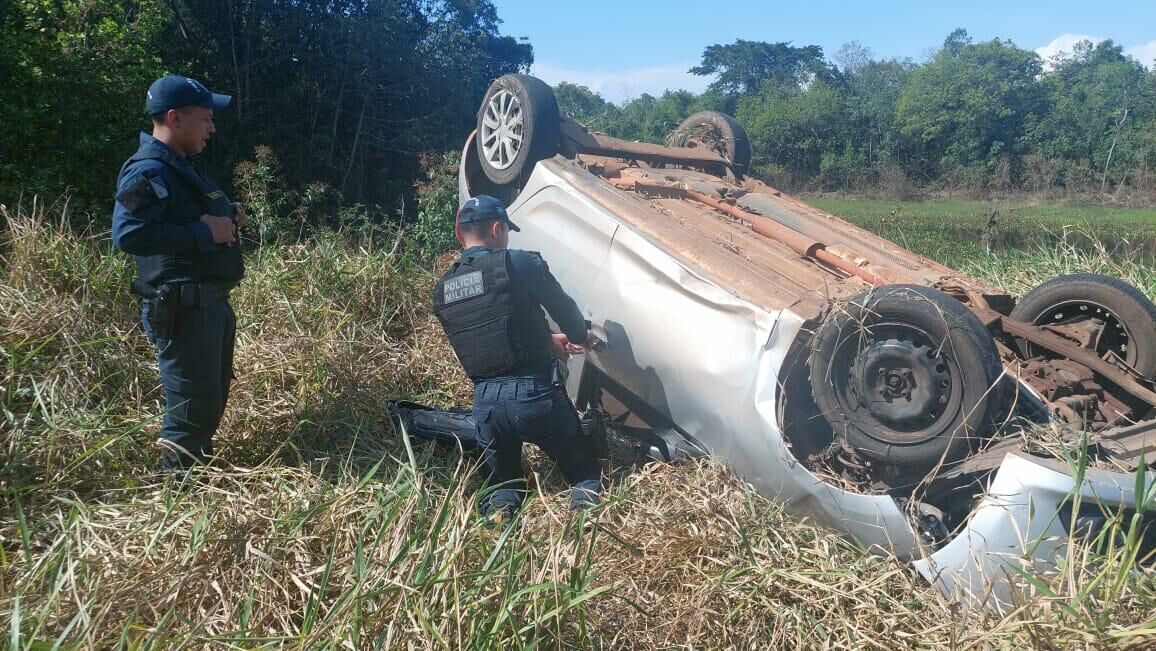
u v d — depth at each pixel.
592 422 3.52
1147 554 2.56
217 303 3.27
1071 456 2.82
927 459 2.95
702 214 4.46
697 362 3.47
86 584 2.37
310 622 2.19
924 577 2.79
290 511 2.82
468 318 3.37
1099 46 81.75
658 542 2.92
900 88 69.62
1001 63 59.47
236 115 14.63
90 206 8.95
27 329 3.75
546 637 2.30
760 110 62.94
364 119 16.36
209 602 2.43
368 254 5.88
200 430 3.32
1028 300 3.86
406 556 2.45
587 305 4.08
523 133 4.90
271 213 9.92
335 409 4.00
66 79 9.30
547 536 2.74
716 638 2.59
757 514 3.13
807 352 3.23
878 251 4.32
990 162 54.47
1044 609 2.33
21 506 2.66
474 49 19.61
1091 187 50.19
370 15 16.30
